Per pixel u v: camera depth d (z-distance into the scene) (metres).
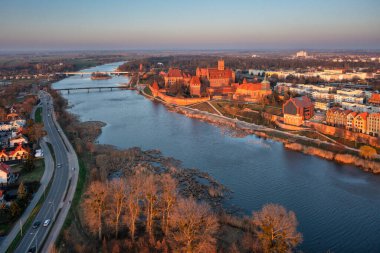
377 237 159.88
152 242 141.00
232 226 160.62
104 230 151.50
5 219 160.38
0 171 195.75
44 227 153.75
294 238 131.12
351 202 193.62
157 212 155.75
